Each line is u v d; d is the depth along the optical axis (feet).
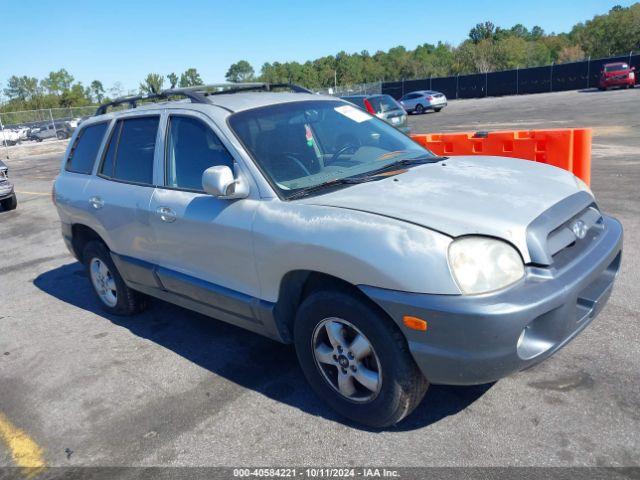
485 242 8.73
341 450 9.88
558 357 12.03
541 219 9.34
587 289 10.03
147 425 11.33
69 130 143.54
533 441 9.53
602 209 23.45
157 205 13.19
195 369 13.46
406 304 8.66
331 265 9.52
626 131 50.52
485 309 8.25
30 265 25.03
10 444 11.25
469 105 123.85
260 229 10.64
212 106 12.71
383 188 10.63
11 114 143.43
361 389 10.36
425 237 8.69
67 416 12.03
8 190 39.99
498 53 239.30
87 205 15.76
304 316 10.47
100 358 14.64
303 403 11.50
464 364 8.57
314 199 10.53
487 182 10.82
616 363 11.59
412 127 80.33
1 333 17.21
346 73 342.44
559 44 301.84
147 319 16.88
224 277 11.99
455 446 9.62
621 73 116.98
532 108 91.66
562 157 23.41
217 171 10.74
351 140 13.28
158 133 13.67
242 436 10.62
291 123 12.70
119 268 15.58
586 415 10.05
